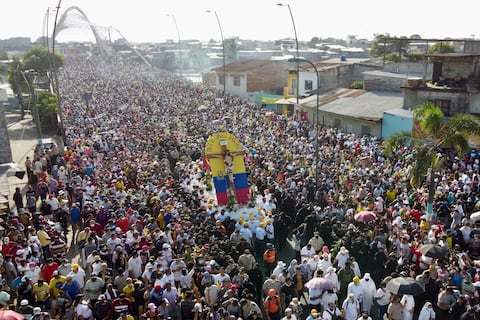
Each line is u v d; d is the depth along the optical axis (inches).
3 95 1159.6
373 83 1801.2
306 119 1738.4
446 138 766.5
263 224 713.6
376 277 601.6
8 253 591.2
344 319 474.0
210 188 932.6
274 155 1107.9
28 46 7475.4
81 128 1534.2
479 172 954.7
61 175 956.6
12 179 1111.6
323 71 2076.8
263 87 2596.0
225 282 513.3
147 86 2810.0
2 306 465.7
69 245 756.6
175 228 642.8
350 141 1251.8
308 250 618.5
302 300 569.0
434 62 1359.5
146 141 1306.6
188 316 472.7
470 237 654.5
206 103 2084.2
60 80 3243.1
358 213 688.4
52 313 508.7
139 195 839.7
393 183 886.4
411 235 657.6
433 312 473.4
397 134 837.8
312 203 791.7
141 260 573.9
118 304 468.8
